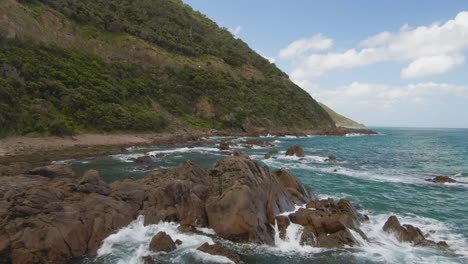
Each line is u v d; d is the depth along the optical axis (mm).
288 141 72438
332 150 55281
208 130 77812
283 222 14812
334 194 23125
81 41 73500
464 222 17328
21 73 47875
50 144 40156
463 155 50062
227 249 12797
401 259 12641
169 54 94000
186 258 12164
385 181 28281
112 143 48219
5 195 13547
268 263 12164
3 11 57062
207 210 15180
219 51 115312
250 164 18250
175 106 79938
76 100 50531
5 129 38094
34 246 11453
